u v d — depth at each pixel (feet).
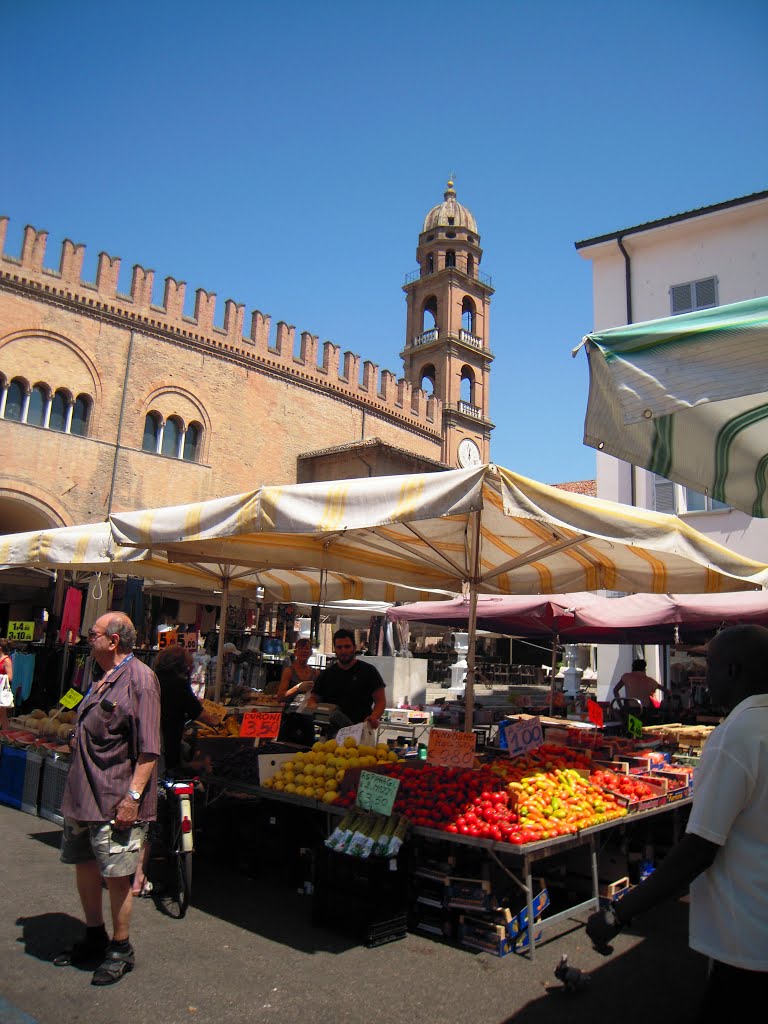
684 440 11.89
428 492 16.35
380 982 14.38
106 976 13.76
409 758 24.59
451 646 101.40
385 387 133.90
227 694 41.39
